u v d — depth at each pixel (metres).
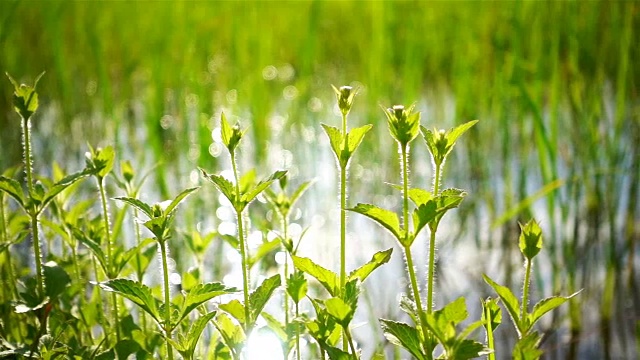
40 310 2.05
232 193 1.83
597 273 4.22
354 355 1.71
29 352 2.00
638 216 4.70
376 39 6.23
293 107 6.65
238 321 1.86
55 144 6.58
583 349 3.50
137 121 7.30
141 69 8.16
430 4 7.26
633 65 5.48
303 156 6.17
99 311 2.51
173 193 5.27
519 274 4.27
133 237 4.09
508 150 5.11
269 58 7.73
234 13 7.71
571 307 3.65
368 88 6.28
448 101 7.43
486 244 4.70
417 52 6.25
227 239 2.40
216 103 7.15
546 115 6.37
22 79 7.19
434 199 1.63
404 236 1.67
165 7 8.16
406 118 1.65
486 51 6.30
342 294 1.75
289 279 2.00
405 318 3.68
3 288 2.72
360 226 5.01
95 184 5.18
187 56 6.70
